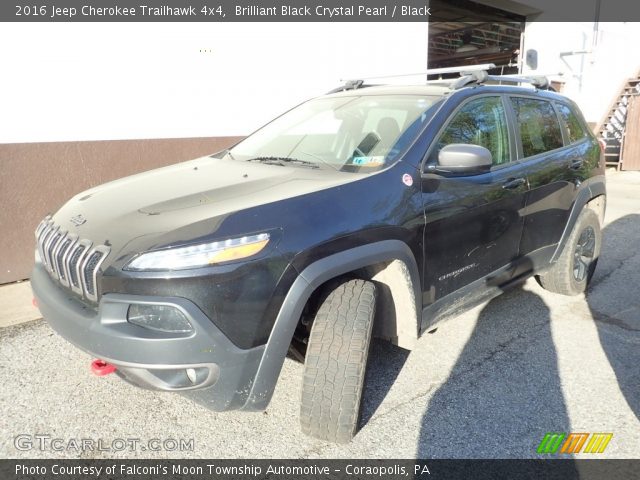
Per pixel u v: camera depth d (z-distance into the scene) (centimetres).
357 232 232
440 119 292
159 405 274
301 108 376
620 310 403
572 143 413
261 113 602
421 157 275
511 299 424
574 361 321
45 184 447
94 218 237
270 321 210
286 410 270
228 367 204
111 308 202
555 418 264
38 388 285
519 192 332
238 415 266
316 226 222
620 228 657
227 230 205
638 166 1191
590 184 416
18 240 439
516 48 1463
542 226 368
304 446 243
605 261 526
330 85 668
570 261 404
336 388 226
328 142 312
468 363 318
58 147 450
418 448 241
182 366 197
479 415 266
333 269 223
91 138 475
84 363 313
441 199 276
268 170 284
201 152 551
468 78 326
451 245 286
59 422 257
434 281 281
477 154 260
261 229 210
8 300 405
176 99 528
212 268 198
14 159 428
